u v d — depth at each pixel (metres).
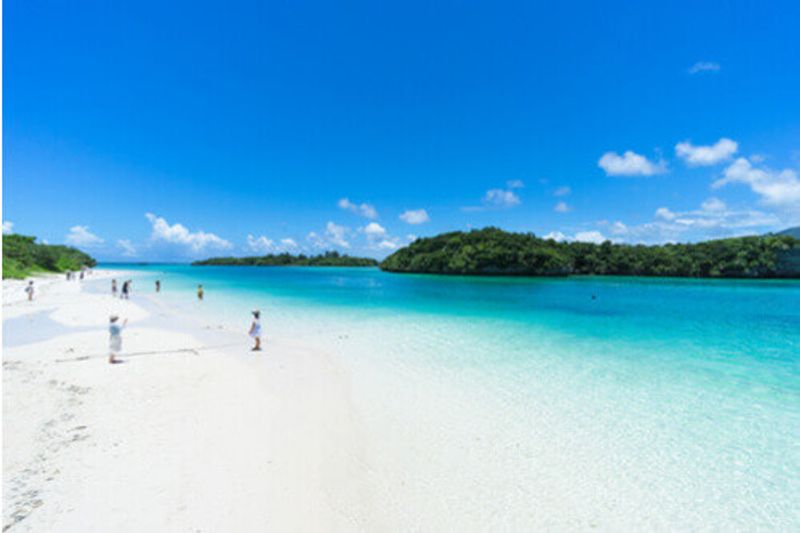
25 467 5.43
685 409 8.67
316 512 4.89
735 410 8.63
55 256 73.12
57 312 21.17
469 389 9.78
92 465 5.57
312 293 39.25
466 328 18.70
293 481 5.51
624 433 7.47
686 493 5.65
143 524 4.41
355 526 4.70
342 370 11.23
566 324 20.28
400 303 30.22
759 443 7.14
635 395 9.52
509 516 5.04
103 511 4.58
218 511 4.74
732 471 6.24
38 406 7.62
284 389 9.38
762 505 5.41
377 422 7.73
